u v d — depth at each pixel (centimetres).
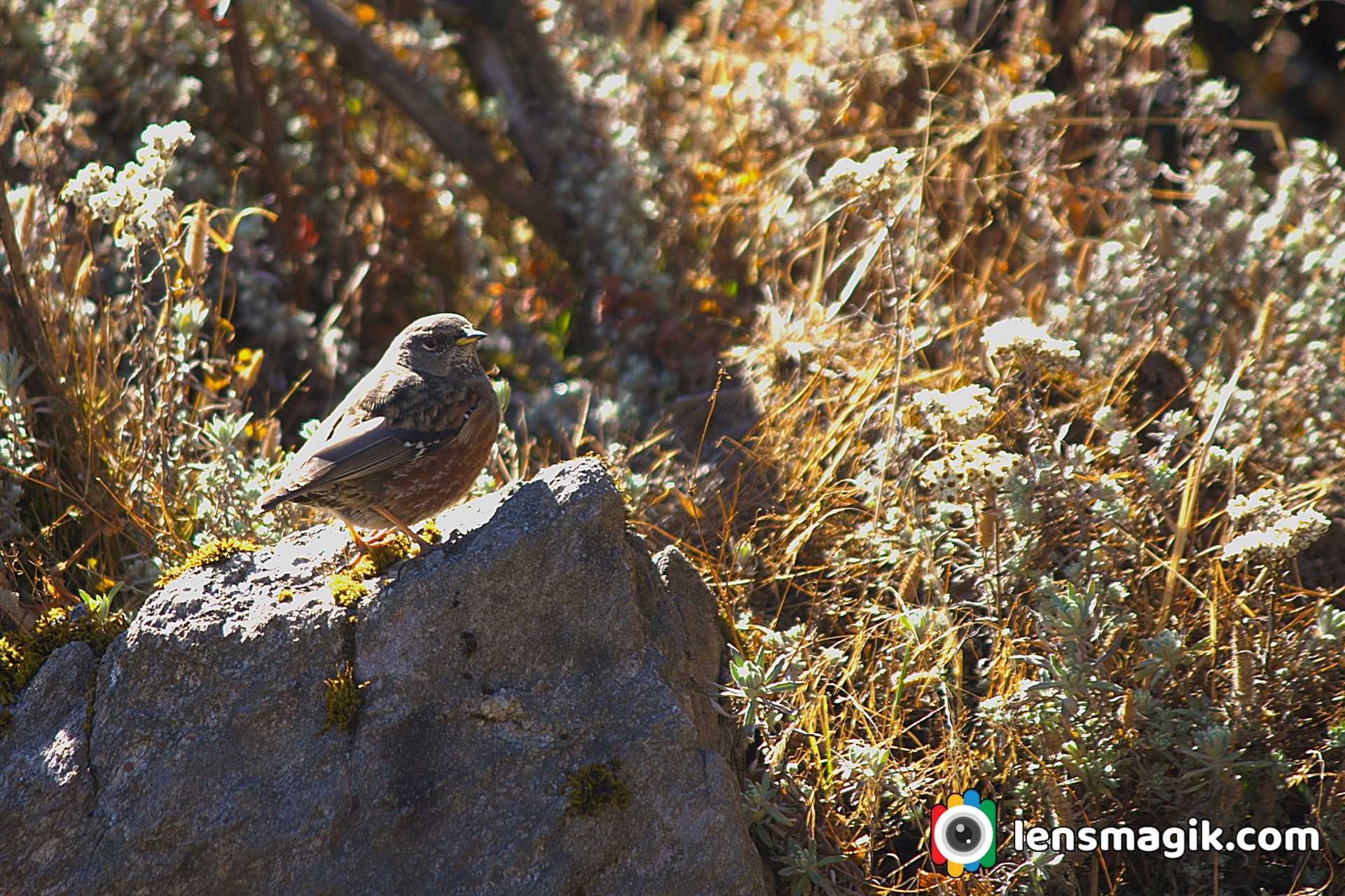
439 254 1455
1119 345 1030
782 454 978
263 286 1267
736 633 785
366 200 1432
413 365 784
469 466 769
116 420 964
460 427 752
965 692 773
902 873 728
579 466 720
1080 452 775
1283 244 1145
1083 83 1384
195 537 884
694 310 1275
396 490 730
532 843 649
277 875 645
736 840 655
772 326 1127
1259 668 737
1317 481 900
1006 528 793
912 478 861
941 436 841
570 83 1474
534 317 1343
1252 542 695
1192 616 791
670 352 1251
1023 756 743
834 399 995
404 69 1449
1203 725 729
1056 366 767
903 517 834
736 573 874
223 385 1032
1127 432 815
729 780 668
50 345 917
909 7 1466
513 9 1480
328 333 1259
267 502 695
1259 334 1007
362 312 1367
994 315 1123
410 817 654
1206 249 1126
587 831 651
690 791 660
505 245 1495
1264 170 1634
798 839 711
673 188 1385
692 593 763
